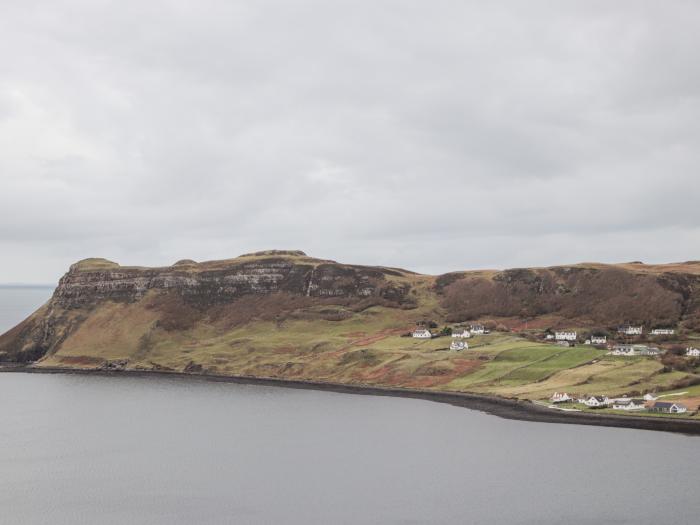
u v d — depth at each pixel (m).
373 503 129.25
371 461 159.38
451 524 118.50
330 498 132.50
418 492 135.50
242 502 130.88
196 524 119.75
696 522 117.81
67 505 129.88
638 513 122.12
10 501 132.25
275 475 148.88
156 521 121.31
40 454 169.25
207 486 141.25
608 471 146.00
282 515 123.56
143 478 147.25
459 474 147.00
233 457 165.12
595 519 119.75
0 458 165.38
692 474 142.75
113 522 121.00
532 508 125.44
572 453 160.00
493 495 132.88
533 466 151.25
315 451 170.00
